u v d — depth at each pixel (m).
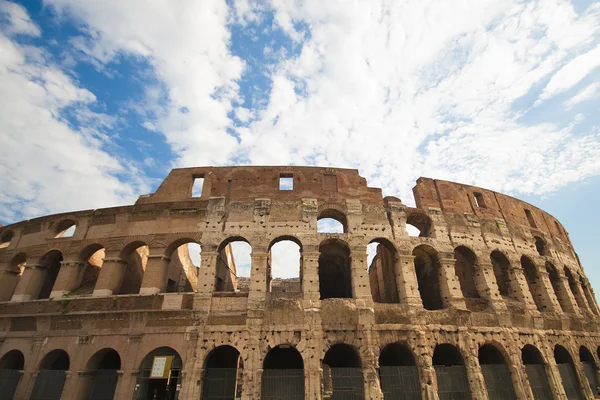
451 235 41.44
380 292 50.06
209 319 33.38
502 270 44.78
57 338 34.22
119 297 35.09
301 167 42.88
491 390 34.81
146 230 38.56
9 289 41.75
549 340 40.06
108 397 32.47
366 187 42.31
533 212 52.25
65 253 39.06
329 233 38.16
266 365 39.22
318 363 31.86
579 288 51.44
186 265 49.56
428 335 34.88
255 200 39.66
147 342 32.75
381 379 32.72
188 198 41.16
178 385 31.80
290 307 34.16
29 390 32.69
